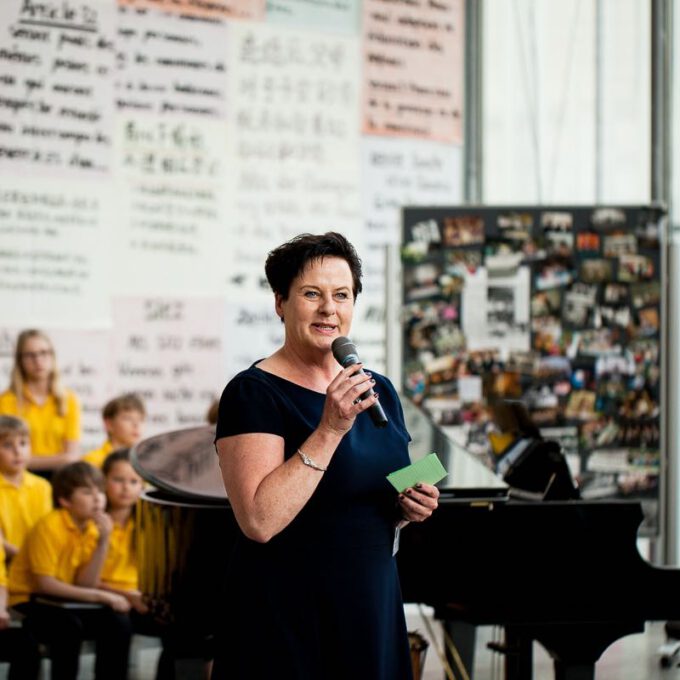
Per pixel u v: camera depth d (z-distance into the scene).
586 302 7.49
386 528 3.12
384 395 3.27
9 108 7.96
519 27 9.20
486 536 4.64
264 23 8.65
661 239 7.50
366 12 8.93
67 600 6.16
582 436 7.47
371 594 3.04
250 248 8.57
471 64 9.20
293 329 3.11
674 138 8.91
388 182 8.98
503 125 9.23
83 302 8.10
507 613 4.62
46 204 8.03
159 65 8.34
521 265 7.47
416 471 3.10
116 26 8.23
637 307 7.49
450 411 7.45
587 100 9.09
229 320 8.48
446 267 7.45
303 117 8.74
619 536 4.66
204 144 8.45
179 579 4.66
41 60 8.03
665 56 8.88
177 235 8.37
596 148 9.07
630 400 7.49
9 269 7.94
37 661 5.94
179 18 8.40
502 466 5.27
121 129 8.23
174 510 4.67
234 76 8.56
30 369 7.64
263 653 2.98
